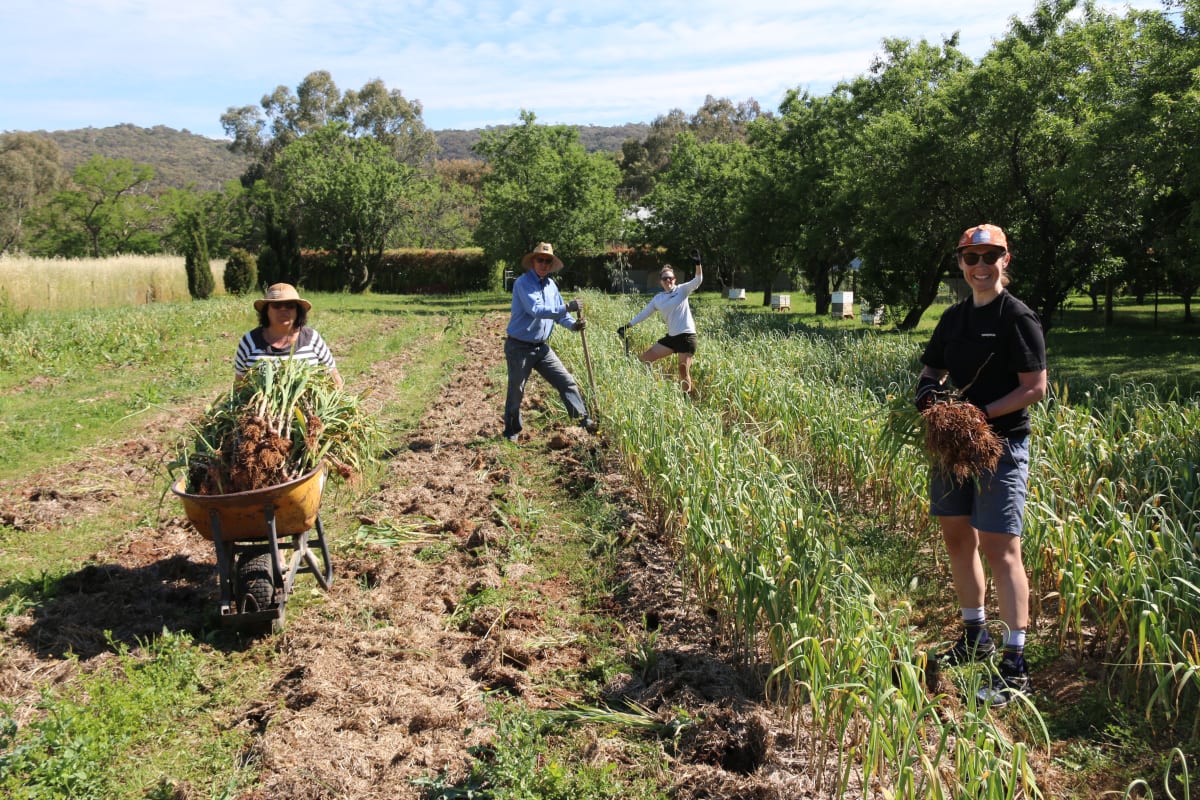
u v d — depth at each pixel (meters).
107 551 6.40
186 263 33.62
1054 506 5.30
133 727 3.93
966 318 4.35
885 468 6.72
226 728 4.08
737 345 12.95
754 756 3.84
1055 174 13.95
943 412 4.07
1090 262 16.34
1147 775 3.53
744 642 4.70
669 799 3.54
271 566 4.95
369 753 3.78
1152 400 7.84
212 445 5.03
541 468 8.59
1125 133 13.19
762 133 30.89
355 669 4.57
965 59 21.73
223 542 4.77
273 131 92.19
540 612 5.33
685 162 37.59
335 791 3.53
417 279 48.88
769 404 8.80
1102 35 15.12
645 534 6.59
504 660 4.75
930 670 4.34
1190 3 12.92
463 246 62.03
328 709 4.16
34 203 77.50
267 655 4.77
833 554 4.40
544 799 3.41
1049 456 6.15
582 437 9.44
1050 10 15.88
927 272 20.89
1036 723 3.96
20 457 9.10
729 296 36.62
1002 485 4.12
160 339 18.17
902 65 22.31
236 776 3.63
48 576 5.75
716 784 3.57
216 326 21.73
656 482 6.74
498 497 7.71
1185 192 13.40
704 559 5.06
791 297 39.62
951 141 16.75
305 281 48.62
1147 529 4.61
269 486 4.77
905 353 12.41
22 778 3.44
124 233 72.06
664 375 12.94
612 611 5.41
